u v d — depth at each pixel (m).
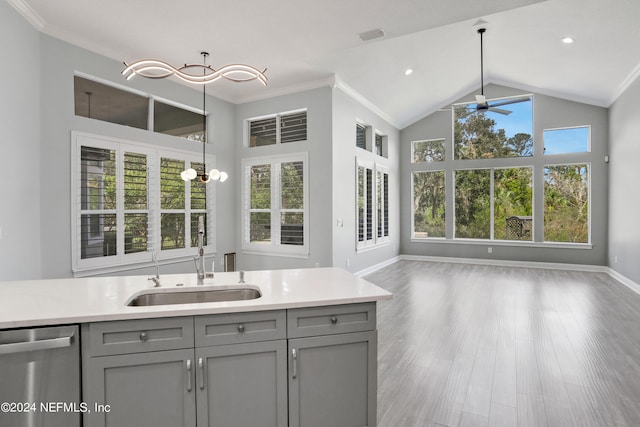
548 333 3.61
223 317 1.68
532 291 5.45
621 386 2.51
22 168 3.29
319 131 5.59
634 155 5.59
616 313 4.28
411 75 6.33
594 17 4.41
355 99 6.39
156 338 1.61
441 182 8.70
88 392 1.55
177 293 2.07
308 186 5.66
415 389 2.49
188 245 5.23
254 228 6.15
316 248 5.60
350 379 1.86
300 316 1.78
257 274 2.46
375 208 7.33
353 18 3.21
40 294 1.90
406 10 3.04
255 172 6.13
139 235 4.59
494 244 8.05
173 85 5.09
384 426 2.06
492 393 2.43
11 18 3.11
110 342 1.57
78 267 3.86
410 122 8.86
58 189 3.71
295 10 3.09
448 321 4.01
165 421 1.63
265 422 1.74
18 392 1.49
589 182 7.21
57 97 3.70
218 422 1.68
